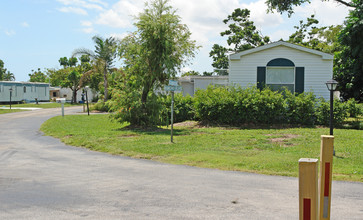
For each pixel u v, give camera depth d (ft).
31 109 123.54
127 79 55.57
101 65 126.93
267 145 35.12
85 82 178.29
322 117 52.16
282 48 58.80
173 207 16.89
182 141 39.06
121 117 53.93
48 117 86.22
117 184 21.58
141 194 19.26
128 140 40.45
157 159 30.35
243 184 21.44
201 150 33.35
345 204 17.31
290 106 53.36
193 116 63.41
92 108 120.88
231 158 29.27
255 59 59.52
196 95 60.95
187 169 26.17
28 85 176.96
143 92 54.39
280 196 18.72
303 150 32.30
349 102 53.93
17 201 18.04
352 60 72.13
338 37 71.36
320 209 10.59
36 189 20.49
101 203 17.62
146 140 40.14
